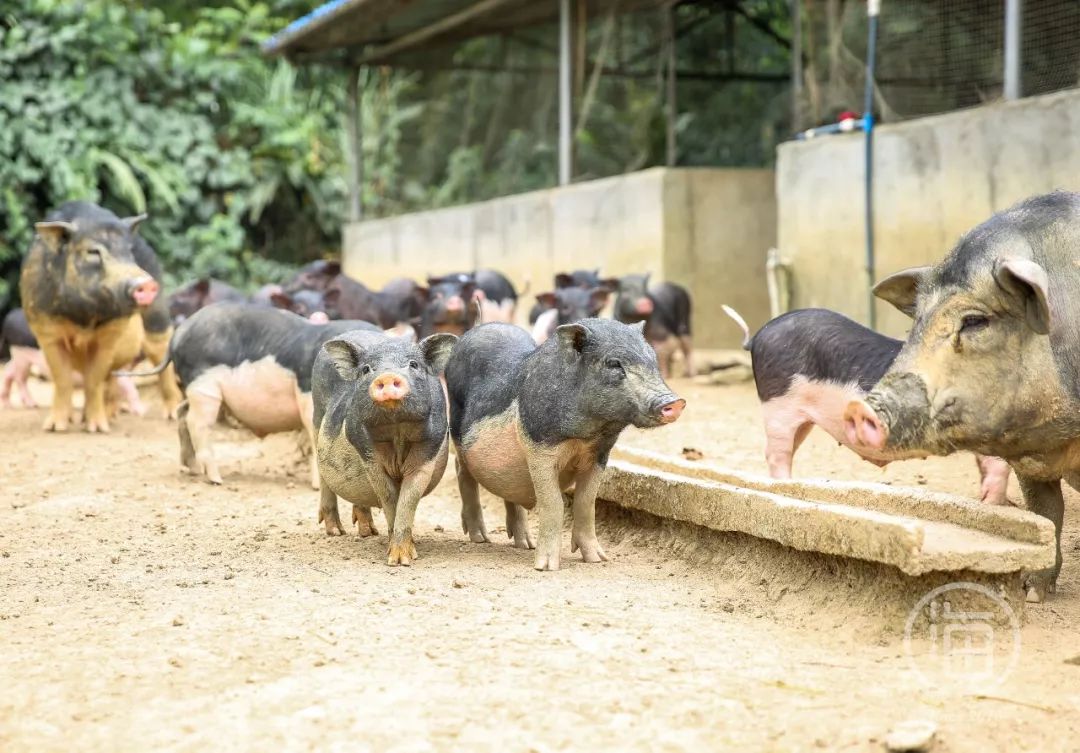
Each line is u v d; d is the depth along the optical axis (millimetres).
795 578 6586
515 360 7578
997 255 6012
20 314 16125
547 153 21969
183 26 29625
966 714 4859
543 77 21938
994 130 12805
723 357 17719
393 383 6832
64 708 5000
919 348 6066
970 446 6141
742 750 4578
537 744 4594
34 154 23766
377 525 8812
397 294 16094
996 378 5980
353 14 21609
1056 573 6609
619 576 7121
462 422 7719
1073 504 8727
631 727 4754
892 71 14977
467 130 24312
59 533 8547
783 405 8508
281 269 27266
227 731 4754
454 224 23312
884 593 6074
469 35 23234
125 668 5426
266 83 28391
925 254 13797
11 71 24062
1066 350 6023
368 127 28062
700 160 20984
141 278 12805
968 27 14039
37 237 13469
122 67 25391
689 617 6223
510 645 5680
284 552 7863
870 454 7766
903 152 14008
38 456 11891
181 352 10492
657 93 21125
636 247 18875
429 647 5652
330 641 5754
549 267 20844
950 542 5973
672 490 7516
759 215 18844
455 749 4578
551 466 7203
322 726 4773
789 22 21516
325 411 8086
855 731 4684
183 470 11008
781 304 15891
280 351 10023
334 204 28188
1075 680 5230
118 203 25578
